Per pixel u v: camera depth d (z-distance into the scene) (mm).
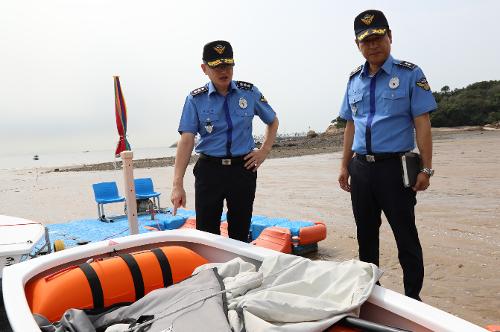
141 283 2570
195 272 2545
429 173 3066
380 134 3131
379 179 3154
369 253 3432
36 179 26500
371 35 3035
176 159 3645
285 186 13031
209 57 3447
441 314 1759
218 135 3598
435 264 4973
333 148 35062
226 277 2350
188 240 3143
